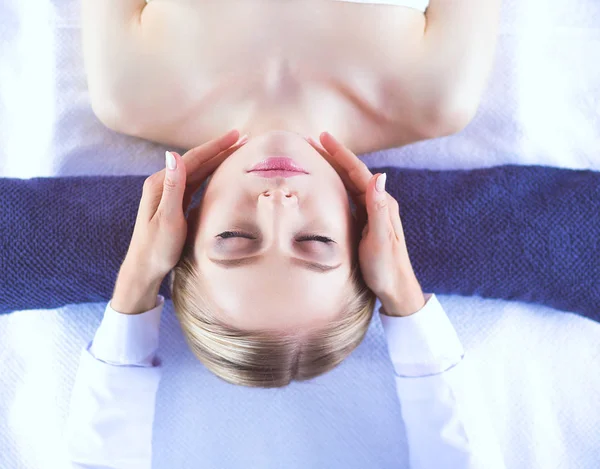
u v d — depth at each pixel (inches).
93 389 38.6
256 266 29.9
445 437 39.1
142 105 38.4
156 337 39.6
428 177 41.6
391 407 43.1
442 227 40.5
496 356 43.5
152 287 37.0
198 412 42.6
